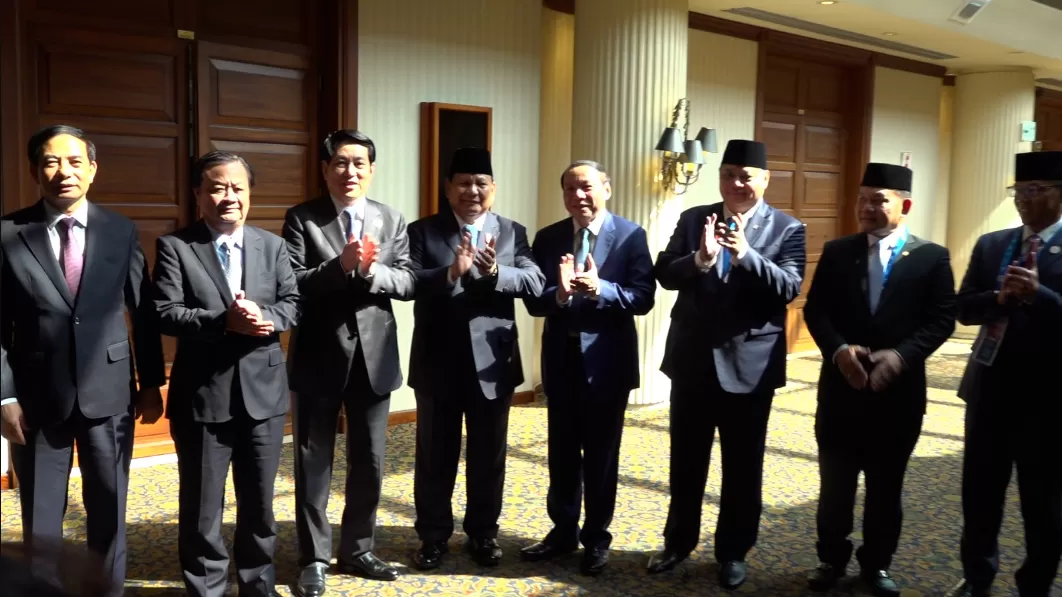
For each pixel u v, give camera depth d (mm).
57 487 2973
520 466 5191
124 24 4727
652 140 6457
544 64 6875
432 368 3602
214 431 3107
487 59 6277
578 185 3617
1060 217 3285
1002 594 3578
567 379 3676
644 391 6680
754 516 3584
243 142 5230
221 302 3090
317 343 3391
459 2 6070
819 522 3566
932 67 10234
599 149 6496
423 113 5930
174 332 2990
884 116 9750
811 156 9102
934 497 4816
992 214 10539
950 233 10930
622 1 6344
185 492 3119
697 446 3609
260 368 3150
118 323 3029
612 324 3641
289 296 3242
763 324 3506
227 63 5121
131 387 3131
